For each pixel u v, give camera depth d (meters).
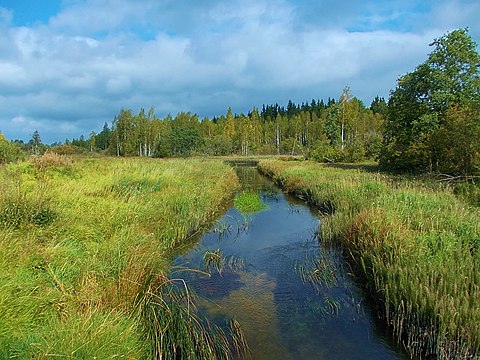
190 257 9.41
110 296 5.36
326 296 7.04
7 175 13.10
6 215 7.50
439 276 5.77
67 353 3.64
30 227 7.44
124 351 4.11
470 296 5.16
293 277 8.05
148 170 18.64
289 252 9.82
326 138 59.97
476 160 16.97
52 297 4.97
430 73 24.27
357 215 9.71
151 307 5.51
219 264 8.82
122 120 74.44
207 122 99.56
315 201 16.67
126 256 6.68
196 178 19.69
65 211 8.96
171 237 10.09
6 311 4.24
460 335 4.77
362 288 7.32
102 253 6.94
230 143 85.50
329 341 5.54
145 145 75.25
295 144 80.25
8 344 3.78
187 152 72.62
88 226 8.45
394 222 8.34
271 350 5.30
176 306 5.91
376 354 5.22
